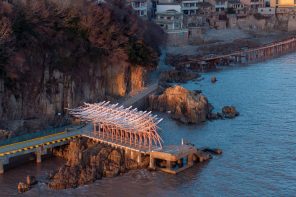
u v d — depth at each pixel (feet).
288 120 469.16
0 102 402.52
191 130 441.27
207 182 337.52
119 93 509.76
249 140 416.05
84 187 328.49
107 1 584.81
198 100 477.36
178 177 344.28
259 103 529.04
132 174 347.97
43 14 449.48
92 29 485.97
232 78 652.89
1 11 423.23
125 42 515.50
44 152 368.27
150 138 359.66
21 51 419.33
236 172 353.31
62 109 451.53
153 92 527.40
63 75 450.71
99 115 378.12
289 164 366.63
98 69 488.02
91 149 360.48
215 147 397.80
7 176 343.67
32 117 428.97
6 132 381.40
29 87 426.10
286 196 318.86
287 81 629.92
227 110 488.44
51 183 327.06
